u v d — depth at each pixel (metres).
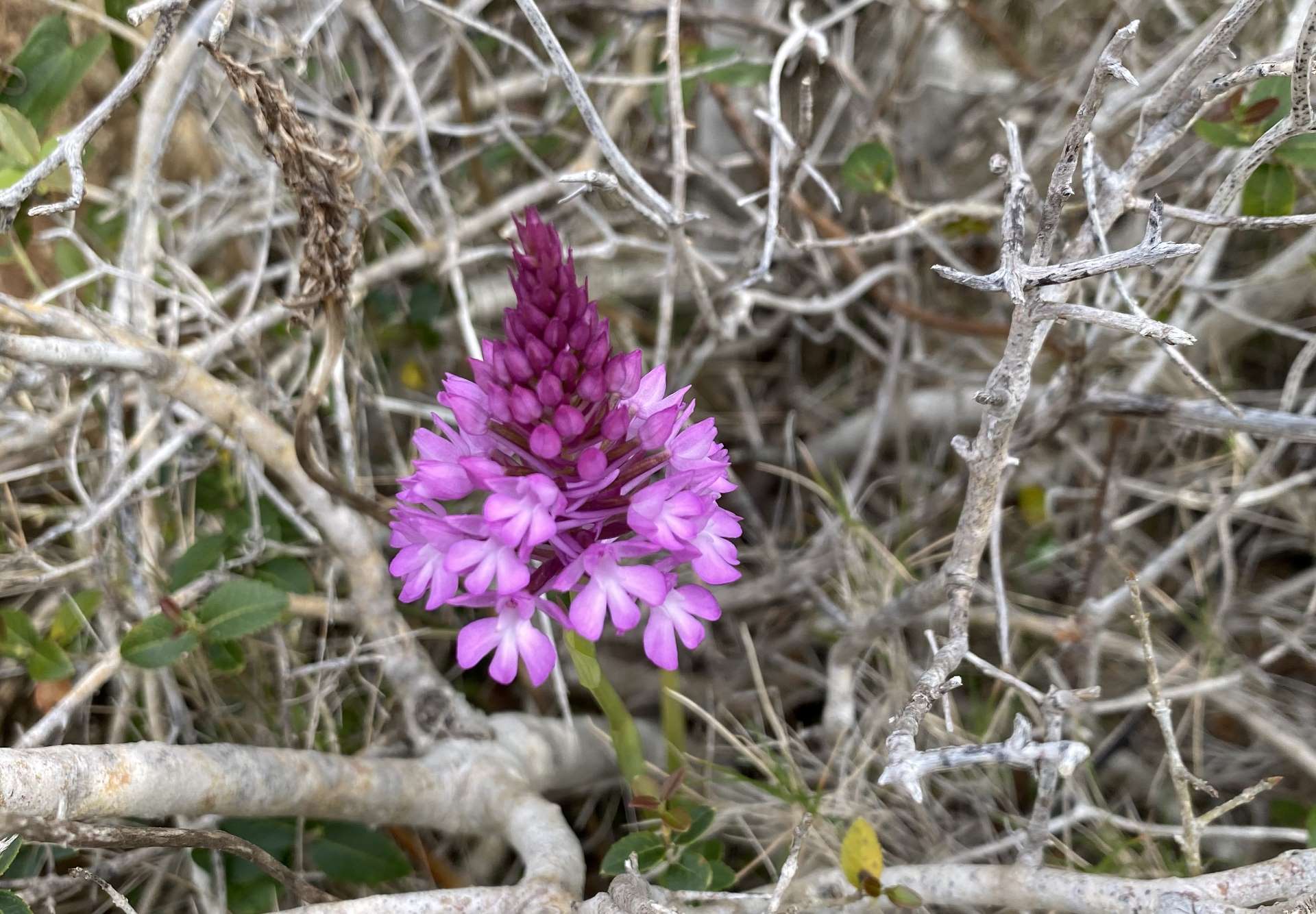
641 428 0.39
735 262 0.53
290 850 0.44
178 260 0.48
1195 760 0.46
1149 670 0.41
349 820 0.43
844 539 0.49
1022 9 0.55
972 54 0.56
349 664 0.46
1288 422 0.43
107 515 0.44
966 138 0.57
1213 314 0.50
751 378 0.59
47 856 0.43
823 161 0.55
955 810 0.47
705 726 0.49
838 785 0.46
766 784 0.44
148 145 0.46
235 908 0.44
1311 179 0.47
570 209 0.54
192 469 0.47
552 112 0.52
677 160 0.46
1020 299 0.38
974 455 0.40
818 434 0.58
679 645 0.51
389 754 0.46
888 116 0.56
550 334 0.38
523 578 0.38
